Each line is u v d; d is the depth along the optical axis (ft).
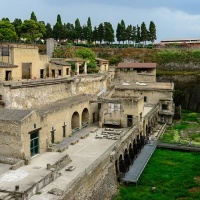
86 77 231.71
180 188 138.72
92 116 208.23
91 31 495.82
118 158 147.54
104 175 127.13
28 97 169.07
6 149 122.83
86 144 158.51
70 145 155.84
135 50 460.14
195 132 239.91
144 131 211.00
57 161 122.93
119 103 195.72
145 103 269.23
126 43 521.65
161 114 264.31
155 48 472.03
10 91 155.43
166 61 431.43
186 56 428.97
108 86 277.03
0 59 190.90
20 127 119.85
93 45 491.72
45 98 184.14
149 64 342.64
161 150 194.80
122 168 148.46
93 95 216.95
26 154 123.13
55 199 94.53
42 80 179.93
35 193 99.19
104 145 156.97
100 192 120.06
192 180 147.64
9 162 120.06
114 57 449.48
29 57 202.90
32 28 402.72
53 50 323.78
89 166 117.91
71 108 175.42
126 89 272.10
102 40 496.64
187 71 409.90
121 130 187.01
